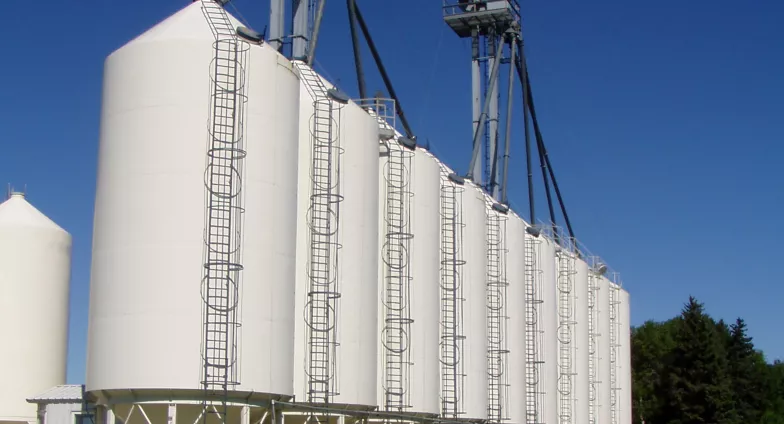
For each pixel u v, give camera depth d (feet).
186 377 124.67
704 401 364.79
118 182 132.36
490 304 220.43
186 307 126.62
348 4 209.36
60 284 189.67
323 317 151.23
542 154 314.35
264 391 130.62
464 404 198.39
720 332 411.34
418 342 180.34
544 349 248.73
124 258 129.39
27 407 180.24
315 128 156.04
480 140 266.57
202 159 130.72
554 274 261.65
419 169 187.01
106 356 128.36
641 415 426.10
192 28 136.15
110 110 136.15
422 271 183.83
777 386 453.17
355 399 154.81
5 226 184.14
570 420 266.57
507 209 233.96
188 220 128.77
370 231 163.73
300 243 151.53
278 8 175.11
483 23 290.97
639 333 472.03
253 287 131.64
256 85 136.77
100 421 133.90
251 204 133.39
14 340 181.27
